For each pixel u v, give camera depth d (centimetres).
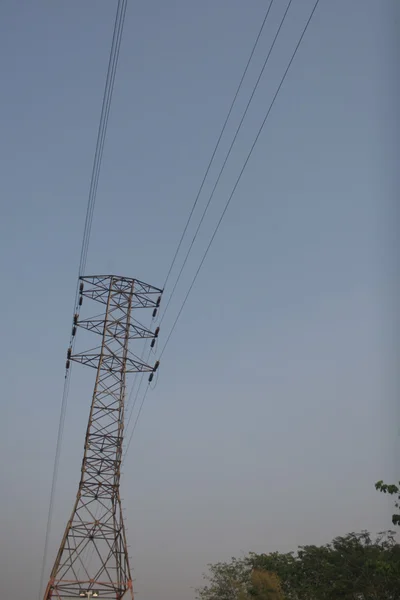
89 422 5531
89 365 5744
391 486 3828
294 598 5656
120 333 5838
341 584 5009
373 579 4931
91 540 5131
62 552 5012
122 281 5959
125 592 4950
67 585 4900
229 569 6681
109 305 5872
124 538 5150
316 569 5594
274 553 6334
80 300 5847
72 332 5769
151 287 6025
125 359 5775
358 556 5328
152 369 5788
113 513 5281
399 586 4784
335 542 5694
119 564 5050
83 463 5397
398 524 3869
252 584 5828
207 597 6544
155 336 5875
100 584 4959
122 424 5600
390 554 5159
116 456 5481
